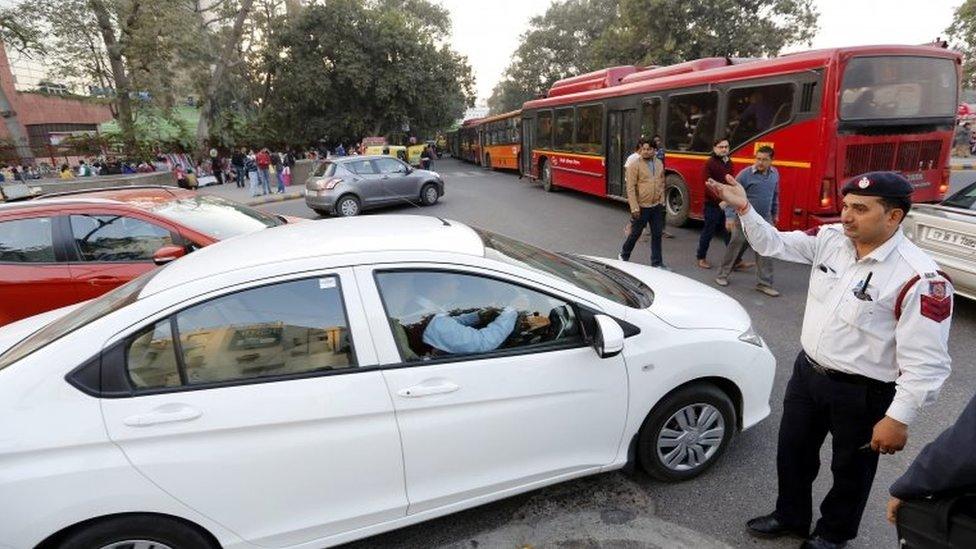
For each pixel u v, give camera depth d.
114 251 4.51
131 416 1.98
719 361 2.82
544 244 9.03
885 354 1.96
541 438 2.53
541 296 2.59
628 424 2.71
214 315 2.17
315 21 30.14
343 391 2.19
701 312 2.98
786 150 7.08
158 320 2.11
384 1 42.34
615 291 2.95
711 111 8.41
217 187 21.89
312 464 2.17
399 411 2.25
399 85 31.30
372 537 2.67
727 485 2.91
